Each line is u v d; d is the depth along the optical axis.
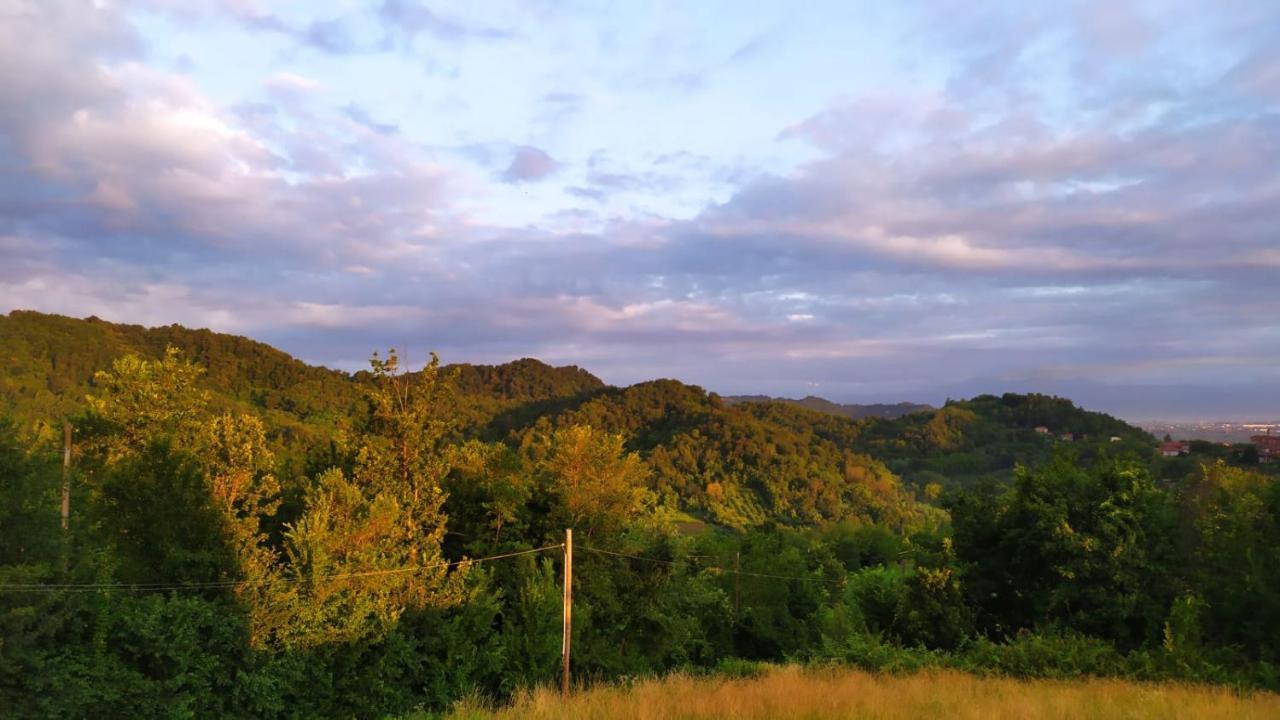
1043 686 18.81
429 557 25.80
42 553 16.98
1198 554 25.95
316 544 22.80
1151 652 22.38
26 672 16.23
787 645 51.38
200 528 22.33
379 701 23.42
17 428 17.80
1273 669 19.88
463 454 31.55
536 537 30.92
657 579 33.75
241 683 20.50
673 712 13.88
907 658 24.56
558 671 28.09
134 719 18.16
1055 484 28.52
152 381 31.70
